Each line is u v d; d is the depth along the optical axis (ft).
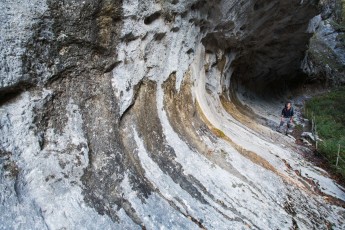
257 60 47.03
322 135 38.86
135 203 10.34
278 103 62.69
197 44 22.24
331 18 103.65
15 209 7.72
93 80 11.91
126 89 13.33
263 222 13.25
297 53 55.77
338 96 69.21
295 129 40.83
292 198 17.30
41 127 9.73
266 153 22.72
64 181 9.25
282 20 36.58
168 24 16.30
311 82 83.76
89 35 11.21
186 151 15.35
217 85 30.60
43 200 8.40
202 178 14.10
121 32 12.62
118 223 9.20
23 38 9.05
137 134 13.33
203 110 21.42
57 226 8.05
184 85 19.57
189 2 17.43
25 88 9.46
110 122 12.09
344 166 27.12
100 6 11.25
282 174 19.95
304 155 29.76
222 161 16.76
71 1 10.25
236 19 26.91
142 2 13.30
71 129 10.57
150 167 12.60
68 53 10.74
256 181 16.65
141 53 14.34
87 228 8.46
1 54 8.50
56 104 10.41
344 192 22.39
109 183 10.40
